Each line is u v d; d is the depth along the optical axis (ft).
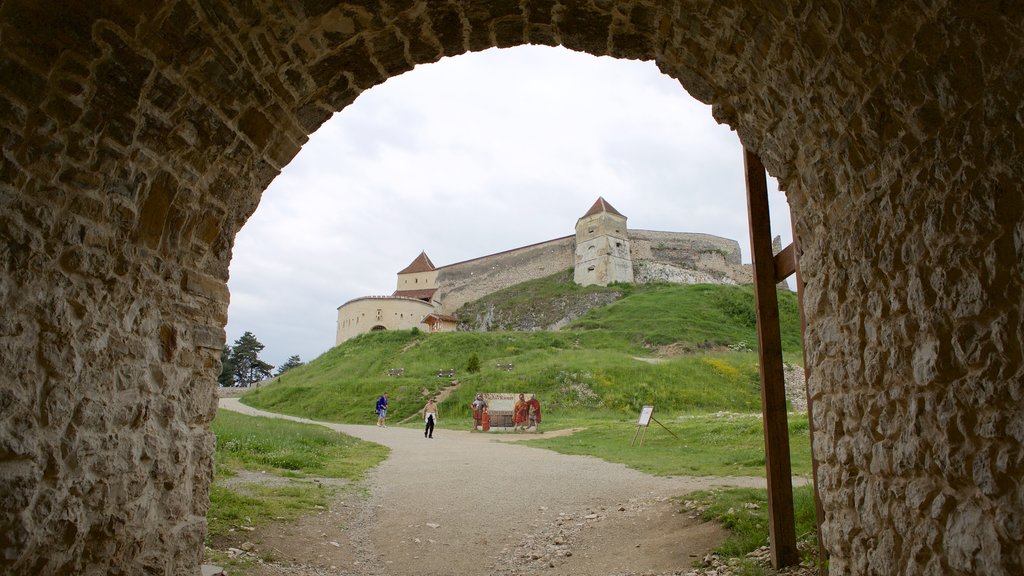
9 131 10.26
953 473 9.41
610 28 16.25
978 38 8.53
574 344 143.74
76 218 11.57
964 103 9.03
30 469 10.42
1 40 10.05
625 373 102.01
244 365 205.36
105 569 12.21
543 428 74.79
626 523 24.49
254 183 16.97
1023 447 8.02
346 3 14.23
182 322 14.92
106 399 12.23
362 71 16.72
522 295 219.20
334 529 24.41
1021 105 8.00
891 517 11.23
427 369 122.01
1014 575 8.18
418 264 257.14
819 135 13.30
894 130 10.75
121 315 12.75
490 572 20.52
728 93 16.06
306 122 17.15
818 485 14.80
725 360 115.34
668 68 17.22
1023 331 8.04
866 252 12.01
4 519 9.92
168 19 11.93
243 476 32.09
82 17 10.80
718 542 20.18
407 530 25.23
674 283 208.03
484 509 28.91
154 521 13.75
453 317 217.36
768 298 19.10
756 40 13.43
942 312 9.65
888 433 11.32
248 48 13.78
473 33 16.65
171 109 13.17
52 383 10.95
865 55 10.82
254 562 18.95
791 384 90.07
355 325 196.75
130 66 11.91
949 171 9.42
